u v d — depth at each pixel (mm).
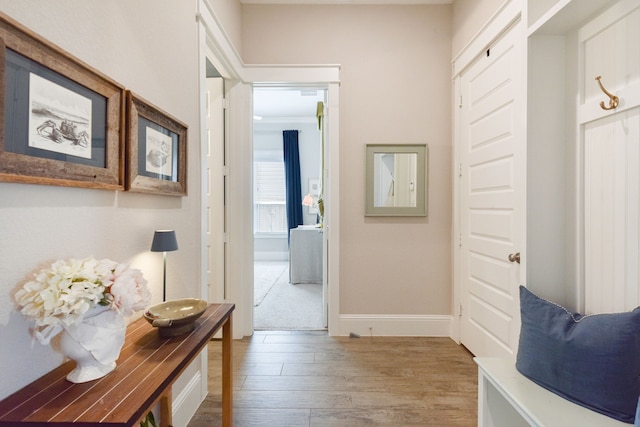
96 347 849
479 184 2326
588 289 1423
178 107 1631
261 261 6699
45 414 720
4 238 770
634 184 1200
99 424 692
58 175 880
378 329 2811
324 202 3035
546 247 1568
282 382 2066
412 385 2035
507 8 1916
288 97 5359
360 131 2803
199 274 1852
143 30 1328
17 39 757
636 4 1177
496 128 2094
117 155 1130
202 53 1895
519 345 1396
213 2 2102
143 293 949
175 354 1017
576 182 1477
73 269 820
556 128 1557
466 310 2553
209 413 1774
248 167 2787
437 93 2791
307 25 2775
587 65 1415
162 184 1426
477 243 2361
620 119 1252
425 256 2816
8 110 739
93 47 1047
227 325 1529
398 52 2785
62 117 895
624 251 1245
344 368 2244
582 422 1050
